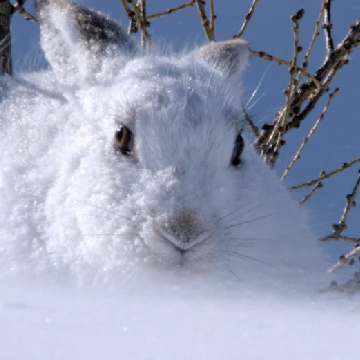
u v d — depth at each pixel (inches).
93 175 451.8
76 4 540.7
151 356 205.6
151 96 468.8
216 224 436.1
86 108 495.5
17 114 535.8
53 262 458.3
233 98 536.4
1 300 280.7
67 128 497.7
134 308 302.8
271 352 215.2
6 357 197.5
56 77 568.4
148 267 416.8
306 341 232.1
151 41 644.7
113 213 432.5
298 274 507.2
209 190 442.3
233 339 229.1
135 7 689.6
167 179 435.5
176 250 413.1
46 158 489.4
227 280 441.4
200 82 500.1
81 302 316.8
